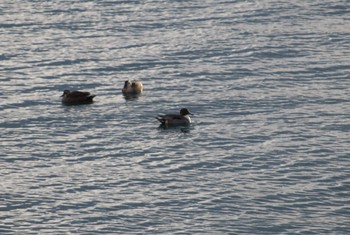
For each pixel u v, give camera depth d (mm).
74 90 129125
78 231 85875
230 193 93312
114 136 110125
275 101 122125
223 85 129750
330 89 126938
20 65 140500
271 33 157500
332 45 150000
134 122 115250
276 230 85750
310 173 97938
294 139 107875
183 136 109625
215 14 171250
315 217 88125
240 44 150750
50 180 97125
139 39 154875
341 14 171000
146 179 97125
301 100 122250
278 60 141625
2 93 127188
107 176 98000
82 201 92000
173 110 119812
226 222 87250
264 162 101125
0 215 89000
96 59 143750
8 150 105625
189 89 128375
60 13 173375
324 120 114312
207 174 98188
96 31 160500
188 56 144625
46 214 89250
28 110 120000
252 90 127062
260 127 112188
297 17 168625
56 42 153750
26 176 98188
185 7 177250
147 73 136375
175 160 102188
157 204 91062
